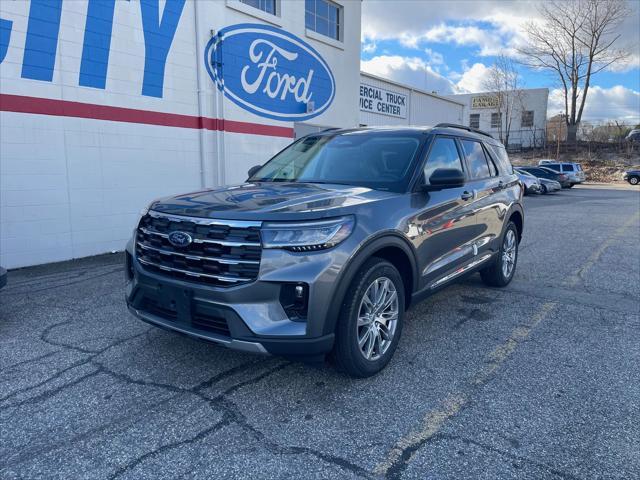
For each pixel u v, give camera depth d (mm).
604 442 2715
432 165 4223
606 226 12141
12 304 5254
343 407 3076
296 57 11867
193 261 3090
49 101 7254
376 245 3271
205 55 9500
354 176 4117
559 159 42156
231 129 10234
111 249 8266
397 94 19547
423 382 3424
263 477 2420
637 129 46094
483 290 5859
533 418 2961
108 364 3691
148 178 8719
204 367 3635
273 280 2895
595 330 4496
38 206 7277
